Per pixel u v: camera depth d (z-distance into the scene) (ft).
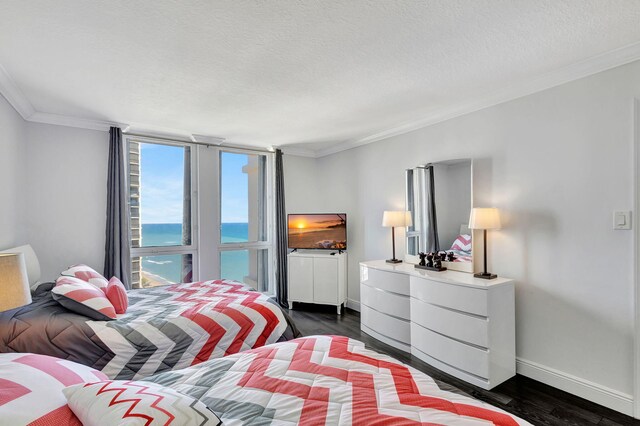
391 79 8.29
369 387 4.09
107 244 11.53
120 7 5.29
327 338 5.78
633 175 6.90
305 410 3.62
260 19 5.68
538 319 8.46
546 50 6.89
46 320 6.45
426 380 4.38
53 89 8.71
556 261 8.14
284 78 8.16
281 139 14.76
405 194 12.60
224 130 13.15
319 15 5.59
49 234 10.82
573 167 7.86
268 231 16.75
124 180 11.97
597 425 6.63
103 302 7.16
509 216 9.14
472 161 10.04
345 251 15.74
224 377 4.50
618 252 7.13
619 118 7.12
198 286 10.64
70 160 11.26
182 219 14.08
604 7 5.44
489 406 3.78
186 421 2.93
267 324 8.20
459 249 10.32
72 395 3.28
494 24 5.92
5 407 2.92
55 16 5.51
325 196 17.16
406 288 10.39
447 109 10.55
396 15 5.62
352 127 12.75
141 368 6.60
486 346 7.97
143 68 7.53
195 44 6.50
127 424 2.72
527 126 8.76
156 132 13.08
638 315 6.81
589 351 7.55
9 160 9.00
